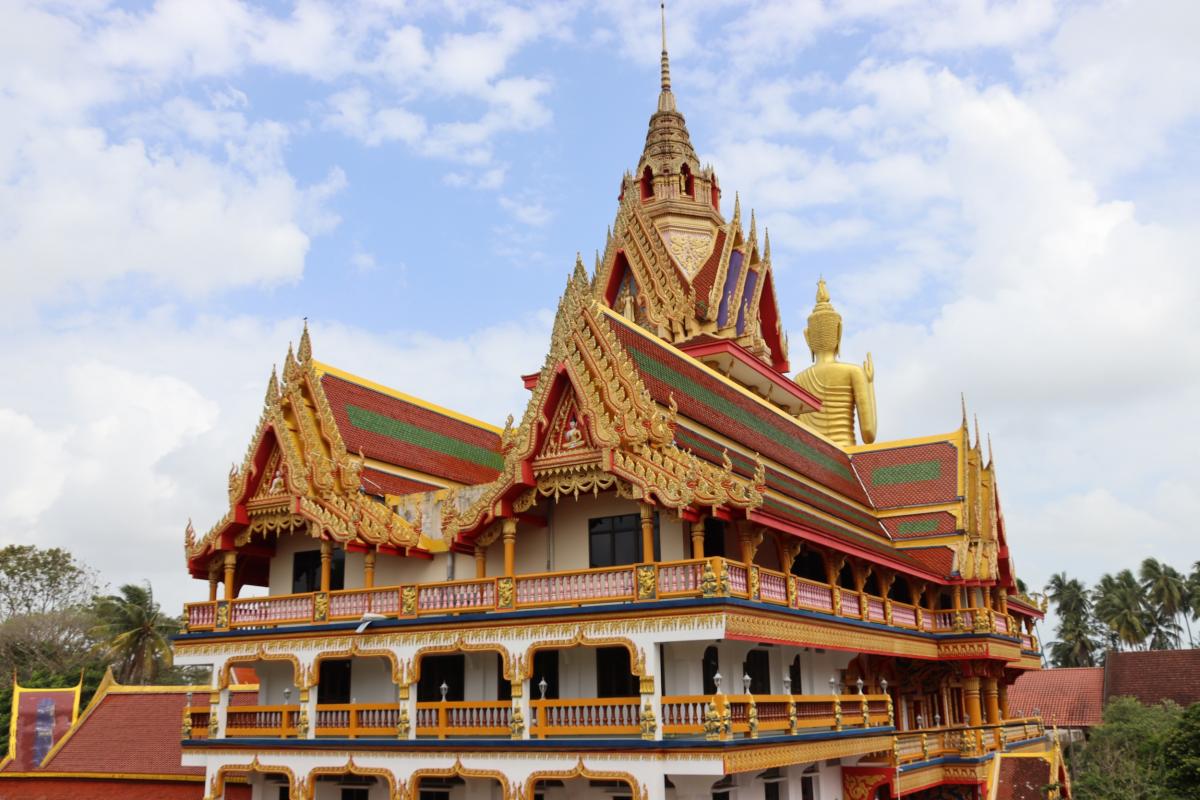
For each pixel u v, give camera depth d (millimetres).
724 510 27281
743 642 31000
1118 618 110625
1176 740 41094
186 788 40438
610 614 27516
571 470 29250
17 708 45375
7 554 93875
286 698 33656
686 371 35906
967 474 46438
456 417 42031
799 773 33438
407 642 31031
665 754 26000
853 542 34531
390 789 30188
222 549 35531
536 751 27906
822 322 61312
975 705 44625
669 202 53969
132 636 82312
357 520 32219
